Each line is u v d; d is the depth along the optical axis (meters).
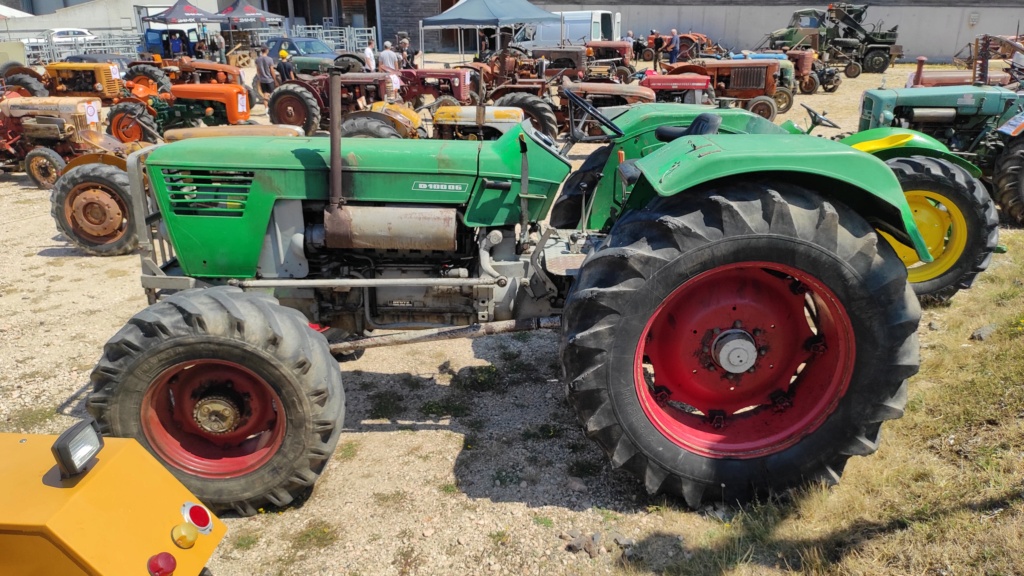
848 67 24.17
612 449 3.00
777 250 2.79
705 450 3.03
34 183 9.99
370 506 3.17
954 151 7.80
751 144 2.95
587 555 2.83
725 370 3.12
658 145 5.68
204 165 3.44
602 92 12.89
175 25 28.16
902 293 2.84
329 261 3.66
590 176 5.51
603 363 2.88
